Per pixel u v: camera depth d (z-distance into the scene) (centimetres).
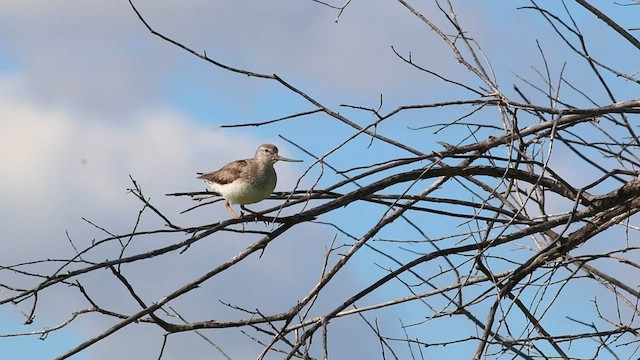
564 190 1325
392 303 1296
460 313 1298
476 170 1291
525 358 1204
